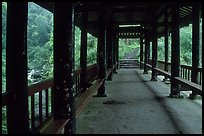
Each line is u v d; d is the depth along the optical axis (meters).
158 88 10.86
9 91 3.05
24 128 3.14
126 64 30.38
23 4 3.09
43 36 33.47
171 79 8.64
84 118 6.01
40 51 29.56
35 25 33.84
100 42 9.16
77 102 5.07
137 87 11.15
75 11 9.07
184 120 5.83
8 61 3.11
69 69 3.91
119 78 15.25
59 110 3.92
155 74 13.85
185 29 32.16
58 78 3.91
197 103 7.66
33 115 4.06
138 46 40.31
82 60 8.95
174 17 8.70
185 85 6.82
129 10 12.88
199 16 8.39
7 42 3.10
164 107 7.12
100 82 7.97
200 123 5.59
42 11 37.97
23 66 3.13
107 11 10.63
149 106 7.27
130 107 7.14
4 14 18.22
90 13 12.55
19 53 3.10
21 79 3.12
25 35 3.13
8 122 3.14
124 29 20.44
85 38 9.06
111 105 7.42
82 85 8.77
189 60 28.75
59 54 3.89
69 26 3.87
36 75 24.72
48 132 3.26
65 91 3.91
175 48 8.66
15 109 3.12
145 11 12.95
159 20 15.60
